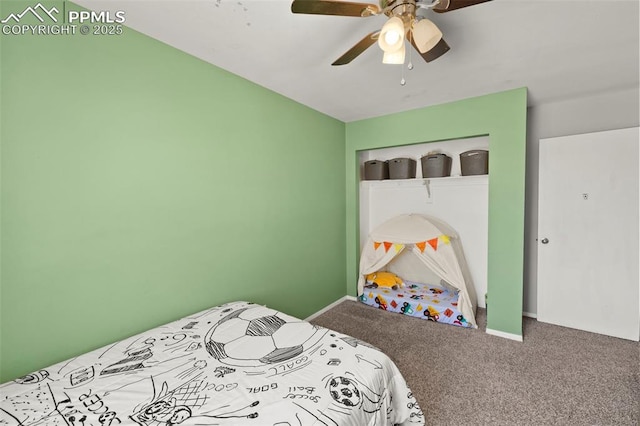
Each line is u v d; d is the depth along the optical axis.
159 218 1.72
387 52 1.24
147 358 1.37
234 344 1.51
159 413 1.02
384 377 1.32
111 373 1.25
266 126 2.42
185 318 1.81
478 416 1.67
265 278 2.47
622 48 1.80
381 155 3.84
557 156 2.81
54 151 1.32
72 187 1.38
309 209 2.96
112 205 1.52
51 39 1.30
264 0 1.36
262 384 1.18
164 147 1.74
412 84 2.36
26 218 1.25
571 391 1.87
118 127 1.53
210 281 2.03
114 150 1.52
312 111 2.96
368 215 3.94
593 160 2.64
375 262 3.36
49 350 1.33
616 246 2.58
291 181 2.71
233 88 2.13
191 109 1.87
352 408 1.09
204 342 1.52
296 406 1.06
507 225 2.58
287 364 1.33
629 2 1.36
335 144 3.35
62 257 1.36
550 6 1.40
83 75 1.40
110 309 1.53
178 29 1.59
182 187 1.84
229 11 1.44
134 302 1.62
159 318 1.74
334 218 3.38
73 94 1.37
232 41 1.71
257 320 1.79
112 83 1.50
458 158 3.31
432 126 2.90
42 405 1.05
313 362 1.35
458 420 1.64
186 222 1.87
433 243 3.01
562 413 1.69
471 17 1.48
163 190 1.74
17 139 1.22
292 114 2.70
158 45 1.69
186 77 1.84
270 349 1.46
